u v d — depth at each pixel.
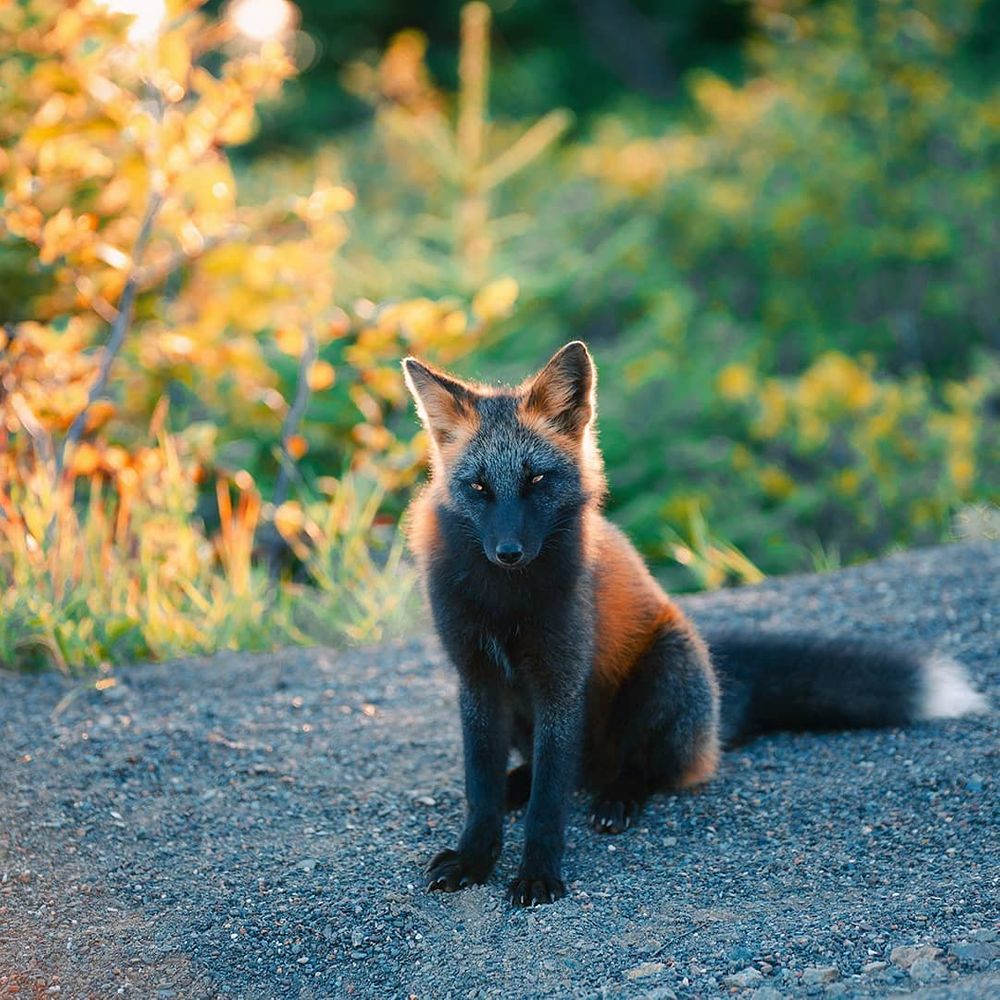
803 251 16.42
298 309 10.55
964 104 16.42
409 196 19.39
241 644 8.16
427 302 10.02
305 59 25.31
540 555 5.47
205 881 5.34
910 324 16.12
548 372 5.76
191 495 9.19
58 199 9.16
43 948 4.89
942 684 6.40
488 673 5.54
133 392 10.29
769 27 19.05
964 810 5.45
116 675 7.46
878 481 11.66
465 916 5.01
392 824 5.79
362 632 8.38
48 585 7.98
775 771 6.12
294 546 9.45
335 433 10.92
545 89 26.75
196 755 6.42
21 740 6.55
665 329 13.70
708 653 6.27
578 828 5.77
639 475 12.69
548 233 17.41
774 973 4.34
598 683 5.98
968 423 11.62
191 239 9.59
